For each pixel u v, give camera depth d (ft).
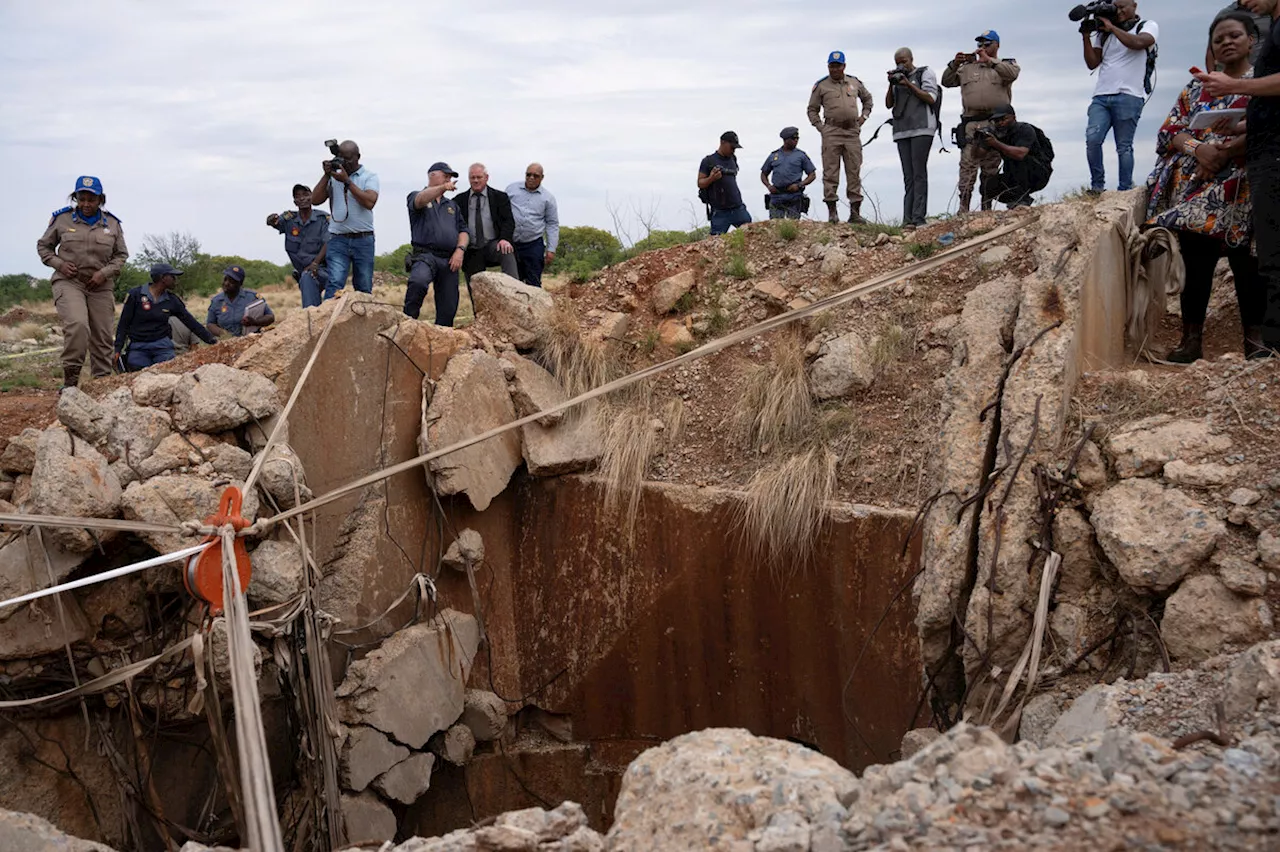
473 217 36.24
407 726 27.61
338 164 33.58
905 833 10.68
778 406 29.19
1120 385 23.21
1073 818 10.52
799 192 40.06
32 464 24.17
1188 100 26.71
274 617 24.88
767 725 27.99
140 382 25.46
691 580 28.68
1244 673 14.57
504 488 30.45
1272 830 9.98
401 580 28.94
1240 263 25.12
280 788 26.63
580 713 30.68
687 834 11.69
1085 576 20.68
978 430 23.44
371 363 28.40
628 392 31.86
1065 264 24.32
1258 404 21.13
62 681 23.40
